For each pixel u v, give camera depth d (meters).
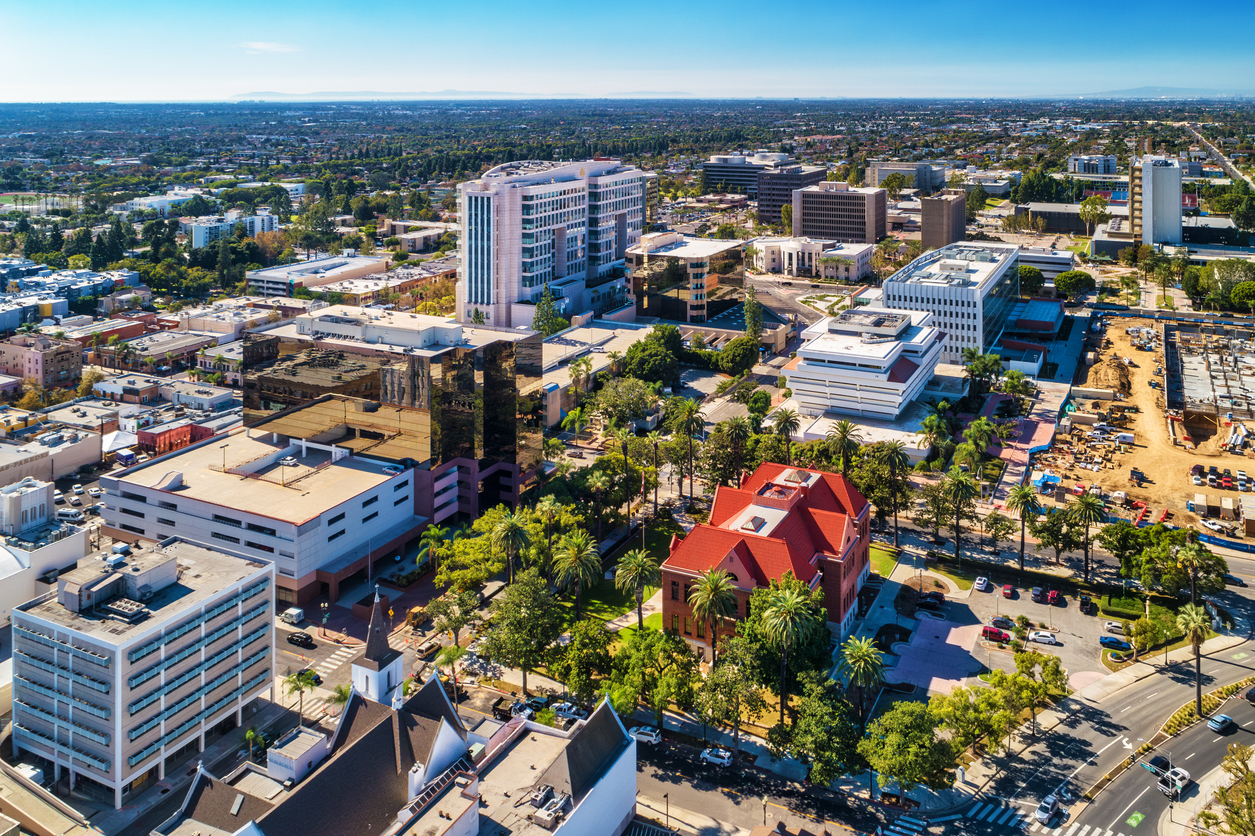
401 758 143.38
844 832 154.00
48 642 165.62
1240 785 151.00
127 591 172.88
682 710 186.25
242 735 181.88
